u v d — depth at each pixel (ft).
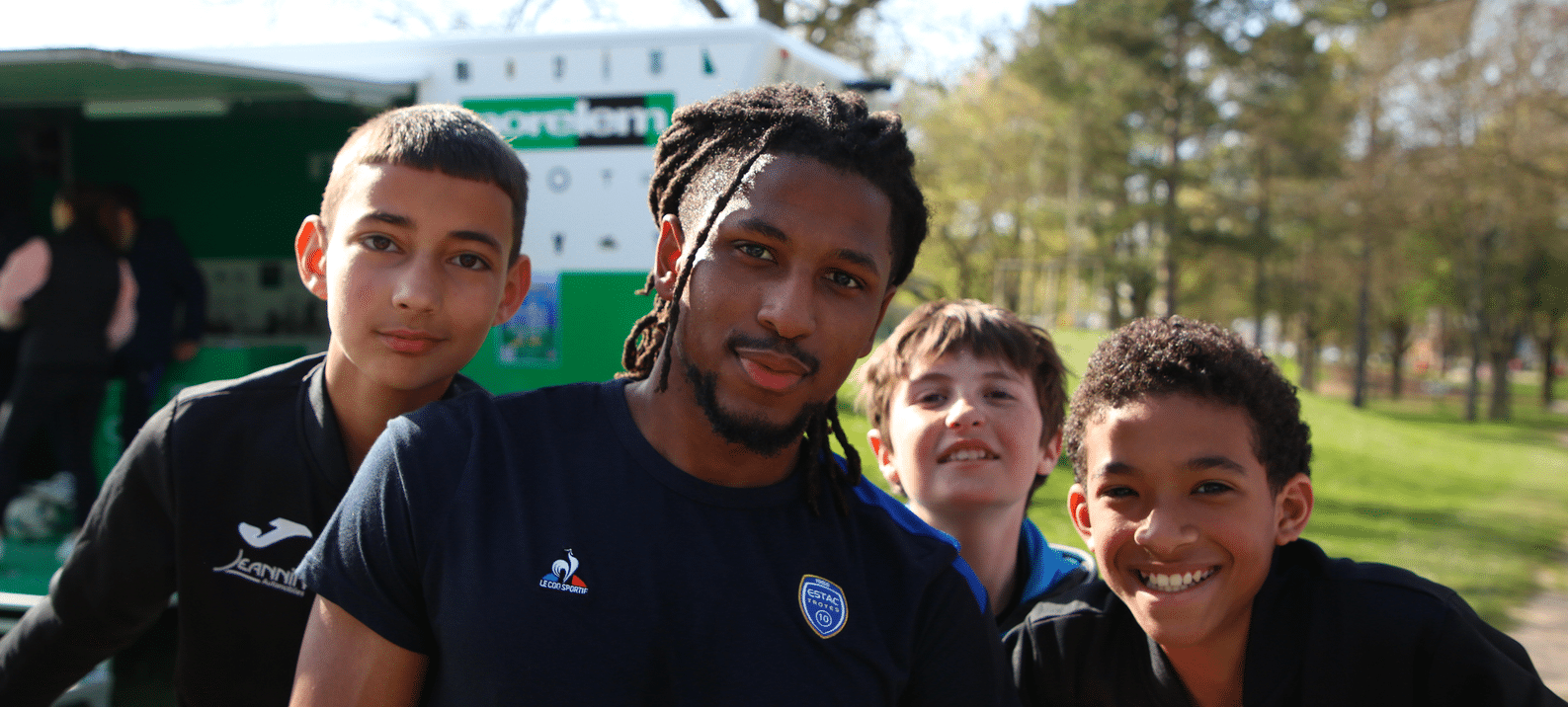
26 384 15.97
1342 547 24.98
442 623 3.61
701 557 3.79
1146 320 5.48
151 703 11.41
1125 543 5.22
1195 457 5.01
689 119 4.24
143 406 17.49
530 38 15.55
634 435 4.00
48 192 24.44
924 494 6.63
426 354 5.34
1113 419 5.21
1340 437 48.62
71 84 15.23
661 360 4.00
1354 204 91.76
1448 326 163.22
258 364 19.01
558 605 3.61
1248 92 78.02
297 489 5.39
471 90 15.75
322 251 5.79
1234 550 5.08
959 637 4.17
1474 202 89.30
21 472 19.84
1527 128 84.89
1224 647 5.41
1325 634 5.20
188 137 24.49
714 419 3.76
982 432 6.48
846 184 3.74
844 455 4.26
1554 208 90.33
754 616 3.76
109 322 16.70
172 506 5.48
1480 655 4.95
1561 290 107.96
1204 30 74.49
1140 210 80.74
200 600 5.45
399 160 5.27
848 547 4.07
